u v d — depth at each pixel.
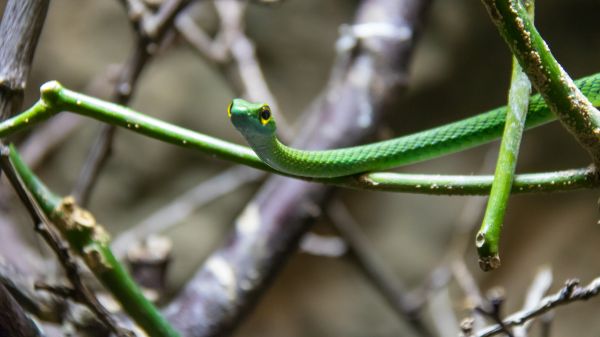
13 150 0.67
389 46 1.00
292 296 1.85
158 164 1.72
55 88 0.62
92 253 0.67
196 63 1.70
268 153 0.63
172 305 0.87
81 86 1.66
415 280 1.79
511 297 1.76
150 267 0.83
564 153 1.75
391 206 1.81
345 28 1.01
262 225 0.91
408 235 1.80
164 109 1.69
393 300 1.13
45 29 1.66
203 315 0.86
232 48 1.14
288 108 1.69
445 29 1.72
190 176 1.73
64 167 1.66
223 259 0.89
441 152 0.68
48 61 1.66
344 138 0.95
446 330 1.17
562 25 1.70
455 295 1.58
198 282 0.88
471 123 0.68
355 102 0.97
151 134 0.63
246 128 0.62
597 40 1.70
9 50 0.63
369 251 1.12
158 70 1.69
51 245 0.65
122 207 1.71
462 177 0.64
